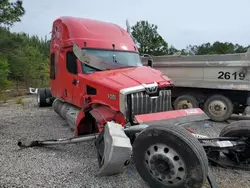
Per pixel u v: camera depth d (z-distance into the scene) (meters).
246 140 3.93
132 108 4.42
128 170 3.89
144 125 3.82
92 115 4.77
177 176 2.91
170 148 2.93
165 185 3.03
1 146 5.16
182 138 2.84
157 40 25.25
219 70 7.72
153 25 25.64
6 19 19.22
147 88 4.56
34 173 3.83
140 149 3.22
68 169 3.98
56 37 7.20
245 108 7.91
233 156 4.09
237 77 7.41
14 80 19.62
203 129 6.57
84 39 5.93
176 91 8.98
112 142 3.23
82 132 5.08
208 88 8.09
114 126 3.57
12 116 8.46
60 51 6.81
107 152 3.32
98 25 6.55
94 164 4.18
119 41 6.39
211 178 3.11
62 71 6.73
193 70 8.26
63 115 7.00
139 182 3.53
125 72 5.27
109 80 4.89
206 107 8.11
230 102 7.70
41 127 6.92
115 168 3.43
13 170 3.94
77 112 6.02
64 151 4.85
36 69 22.64
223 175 3.79
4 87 15.39
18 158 4.46
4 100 12.61
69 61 6.28
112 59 5.95
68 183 3.50
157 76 5.07
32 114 8.83
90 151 4.85
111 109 4.63
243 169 3.90
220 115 7.84
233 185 3.48
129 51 6.36
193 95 8.57
